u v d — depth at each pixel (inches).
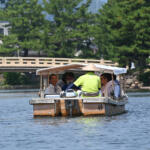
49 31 7613.2
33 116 1644.9
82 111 1603.1
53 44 7741.1
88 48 7854.3
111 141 1037.8
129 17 5364.2
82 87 1624.0
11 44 7573.8
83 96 1616.6
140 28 5369.1
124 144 995.9
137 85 5684.1
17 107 2418.8
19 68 5270.7
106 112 1620.3
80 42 7790.4
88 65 1644.9
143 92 4832.7
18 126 1387.8
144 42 5418.3
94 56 7775.6
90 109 1598.2
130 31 5442.9
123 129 1251.8
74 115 1625.2
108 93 1718.8
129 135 1130.7
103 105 1592.0
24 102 3041.3
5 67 5226.4
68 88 1658.5
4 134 1200.8
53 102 1596.9
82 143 1013.8
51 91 1651.1
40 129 1288.1
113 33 5497.1
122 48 5398.6
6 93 5408.5
